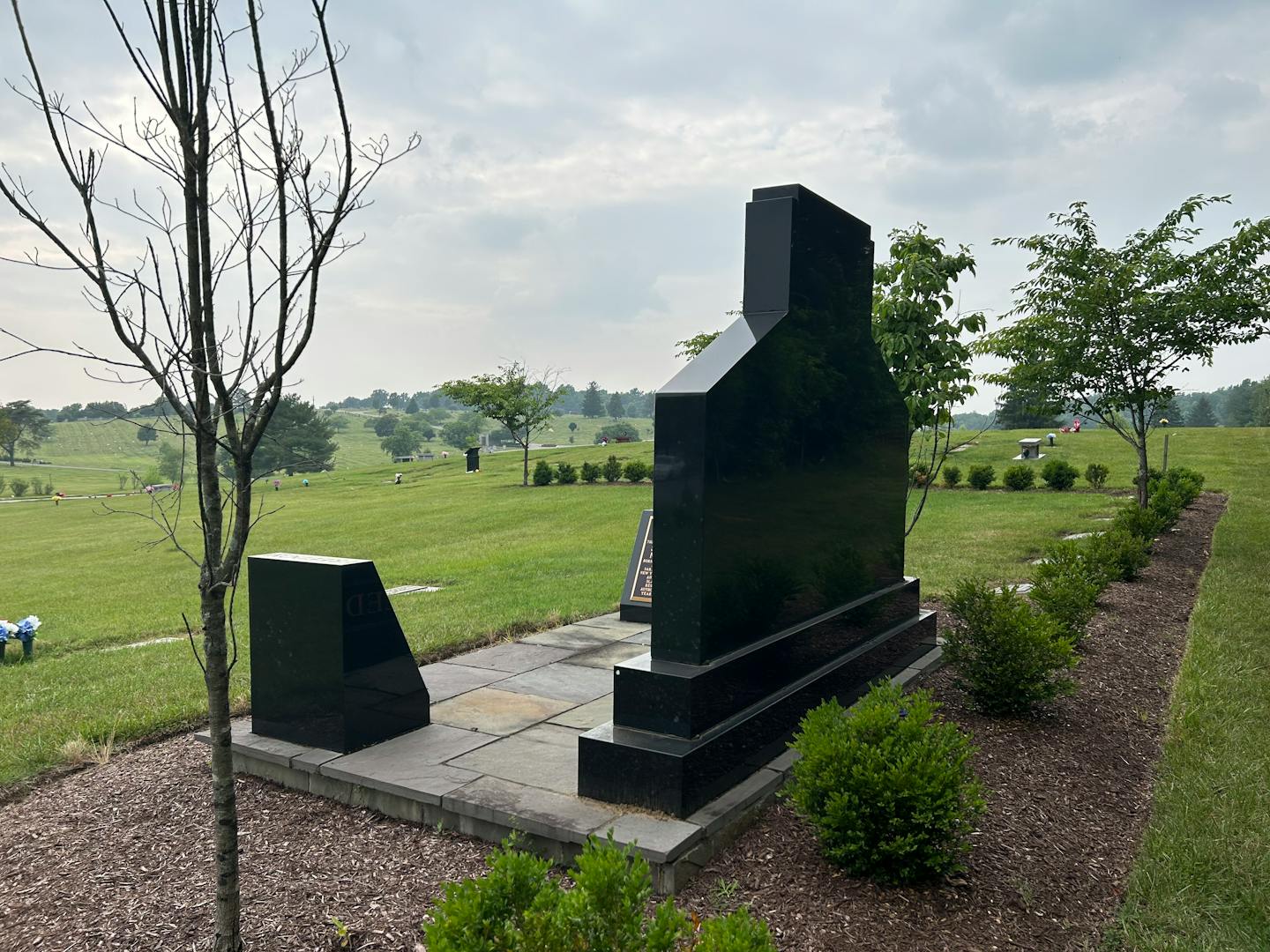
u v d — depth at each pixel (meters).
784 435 5.68
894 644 7.31
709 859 4.26
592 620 10.01
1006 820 4.62
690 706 4.55
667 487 4.85
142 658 9.78
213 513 3.11
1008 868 4.14
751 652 5.17
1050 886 4.03
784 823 4.59
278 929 3.68
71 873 4.32
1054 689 6.18
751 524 5.25
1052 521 17.95
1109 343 13.62
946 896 3.86
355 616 5.45
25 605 16.42
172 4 2.80
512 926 2.63
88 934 3.74
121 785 5.48
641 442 63.78
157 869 4.31
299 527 26.81
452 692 6.91
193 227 2.91
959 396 9.11
